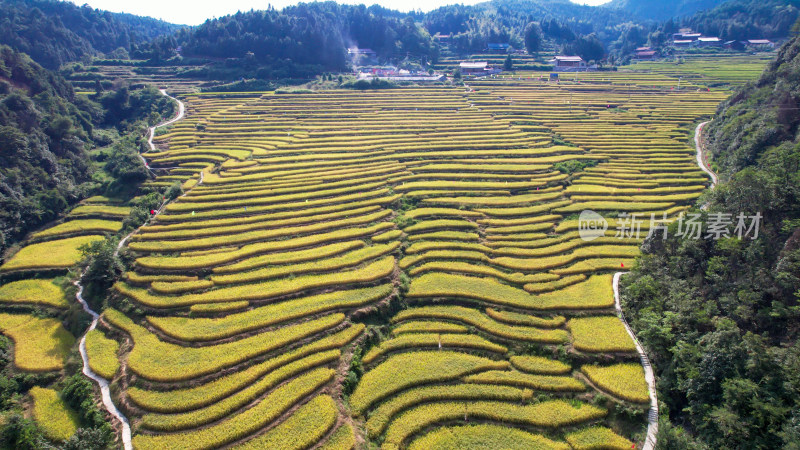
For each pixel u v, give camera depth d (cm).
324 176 8394
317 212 7088
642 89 14938
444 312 5019
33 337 5253
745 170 4997
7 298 5891
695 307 4303
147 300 5134
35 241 7225
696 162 8938
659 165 8850
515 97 14050
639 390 3962
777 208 4541
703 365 3797
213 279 5438
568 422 3803
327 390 4075
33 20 18562
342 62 17750
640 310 4750
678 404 3997
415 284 5416
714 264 4503
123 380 4250
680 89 14788
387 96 14138
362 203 7331
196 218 6931
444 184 7950
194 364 4259
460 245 6203
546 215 7056
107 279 5566
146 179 8656
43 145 8625
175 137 10625
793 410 3294
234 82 15612
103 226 7575
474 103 13438
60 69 15688
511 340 4628
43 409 4294
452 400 4034
